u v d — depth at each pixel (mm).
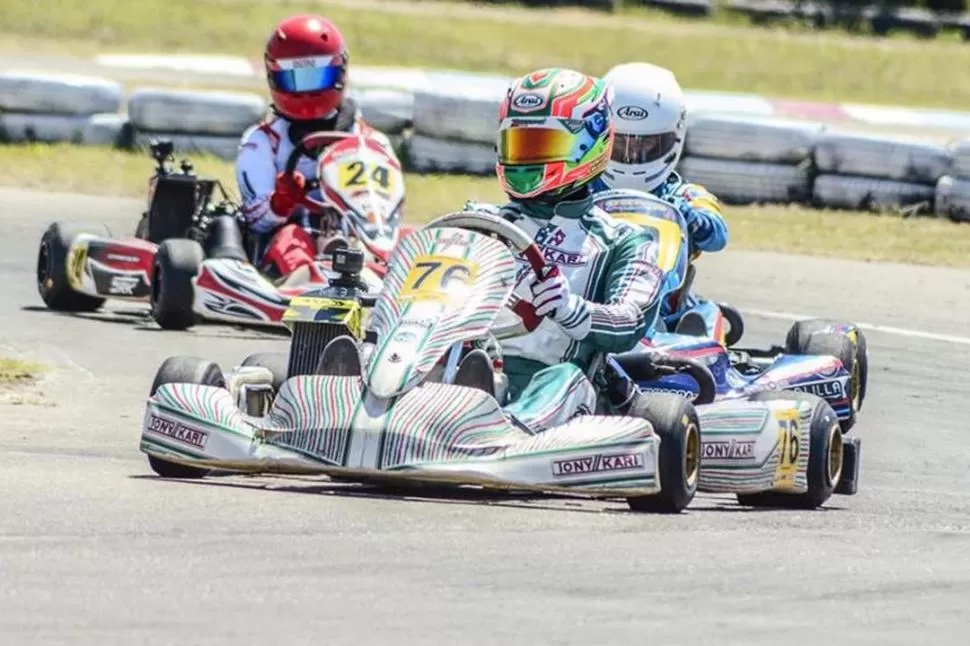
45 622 14703
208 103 67125
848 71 108688
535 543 18547
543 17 119250
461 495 21516
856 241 57906
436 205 60156
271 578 16406
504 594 16234
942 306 46969
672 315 29641
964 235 60250
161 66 91125
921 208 64062
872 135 64312
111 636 14359
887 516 23172
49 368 32781
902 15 124000
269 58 40250
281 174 39844
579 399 22328
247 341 38031
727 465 23172
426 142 67812
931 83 107688
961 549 20016
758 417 23297
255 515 19266
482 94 67375
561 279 22109
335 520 19156
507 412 21359
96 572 16391
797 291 48375
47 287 40938
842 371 30078
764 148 64562
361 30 105750
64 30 99625
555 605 15938
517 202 23844
